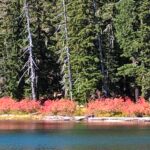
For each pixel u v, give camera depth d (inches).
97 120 2439.7
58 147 1489.9
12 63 3110.2
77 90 2778.1
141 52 2802.7
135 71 2819.9
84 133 1846.7
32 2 3117.6
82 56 2805.1
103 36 3046.3
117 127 2049.7
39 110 2706.7
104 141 1611.7
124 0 2864.2
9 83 3097.9
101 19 3073.3
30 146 1526.8
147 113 2438.5
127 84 3144.7
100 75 2815.0
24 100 2802.7
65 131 1929.1
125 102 2524.6
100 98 2778.1
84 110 2600.9
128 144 1529.3
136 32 2829.7
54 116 2564.0
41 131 1948.8
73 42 2849.4
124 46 2869.1
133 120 2368.4
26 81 2925.7
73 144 1555.1
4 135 1839.3
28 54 3132.4
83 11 2837.1
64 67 2903.5
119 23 2901.1
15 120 2522.1
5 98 2896.2
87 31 2807.6
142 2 2792.8
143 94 2778.1
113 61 3019.2
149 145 1499.8
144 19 2805.1
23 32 3125.0
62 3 2925.7
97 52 2947.8
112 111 2497.5
